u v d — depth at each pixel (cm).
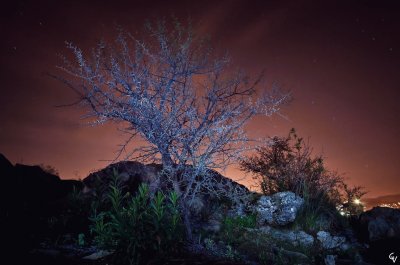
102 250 435
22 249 424
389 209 768
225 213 707
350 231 755
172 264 391
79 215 529
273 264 518
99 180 603
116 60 498
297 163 839
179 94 517
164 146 497
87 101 477
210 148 506
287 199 728
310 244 648
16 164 693
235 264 414
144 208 429
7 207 534
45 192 656
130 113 493
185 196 522
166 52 502
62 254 423
